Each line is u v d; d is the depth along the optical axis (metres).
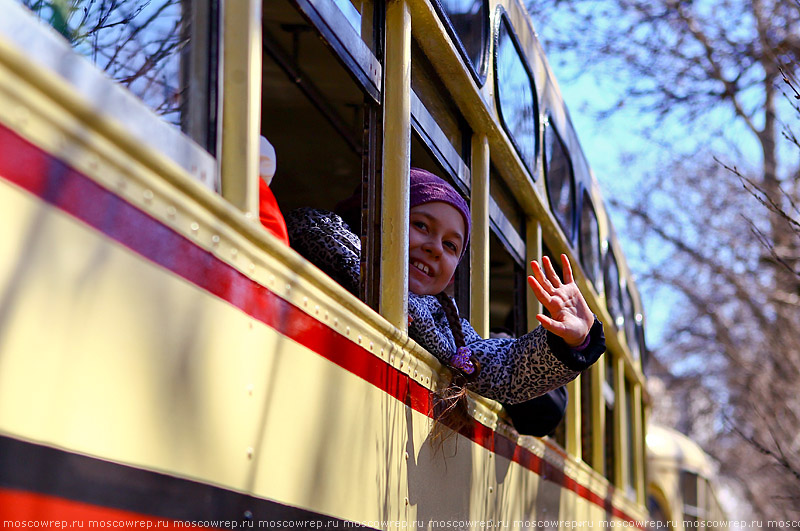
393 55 2.46
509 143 3.40
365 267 2.33
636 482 7.04
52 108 1.15
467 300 3.09
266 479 1.58
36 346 1.11
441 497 2.51
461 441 2.71
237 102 1.58
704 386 15.87
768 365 11.69
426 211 2.67
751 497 12.54
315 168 3.54
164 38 1.53
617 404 6.14
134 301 1.27
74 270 1.17
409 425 2.29
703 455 11.24
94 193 1.21
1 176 1.07
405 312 2.35
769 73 6.63
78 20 1.68
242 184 1.56
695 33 9.34
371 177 2.38
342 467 1.88
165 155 1.39
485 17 3.19
